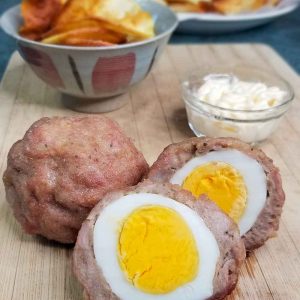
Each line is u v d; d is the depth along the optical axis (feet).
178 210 0.46
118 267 0.44
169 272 0.44
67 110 0.79
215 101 0.72
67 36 0.71
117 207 0.46
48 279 0.49
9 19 0.80
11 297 0.47
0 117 0.76
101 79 0.73
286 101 0.70
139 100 0.83
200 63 0.95
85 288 0.45
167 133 0.74
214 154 0.53
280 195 0.52
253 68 0.83
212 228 0.46
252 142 0.71
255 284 0.49
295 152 0.71
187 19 1.08
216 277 0.45
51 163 0.50
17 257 0.52
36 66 0.74
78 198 0.49
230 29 1.15
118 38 0.73
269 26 1.23
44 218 0.50
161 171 0.54
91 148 0.51
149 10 0.86
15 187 0.52
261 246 0.54
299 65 1.02
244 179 0.53
